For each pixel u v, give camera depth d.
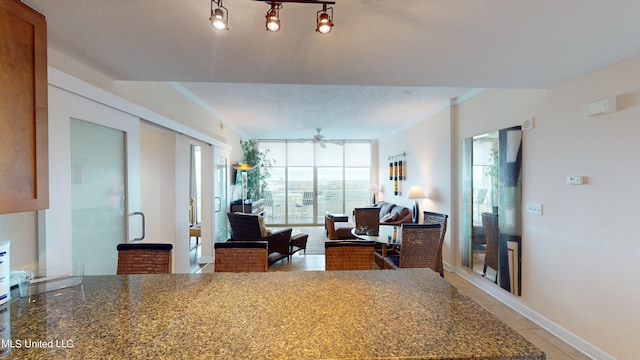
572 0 1.25
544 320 2.59
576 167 2.29
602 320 2.10
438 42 1.66
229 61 1.92
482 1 1.26
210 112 4.74
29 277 1.31
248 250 1.96
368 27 1.49
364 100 4.18
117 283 1.42
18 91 1.20
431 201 4.80
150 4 1.27
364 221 4.96
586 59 1.91
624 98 1.94
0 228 1.47
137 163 2.57
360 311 1.13
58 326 1.00
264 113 5.01
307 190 8.55
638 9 1.31
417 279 1.51
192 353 0.85
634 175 1.89
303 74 2.18
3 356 0.83
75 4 1.26
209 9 1.31
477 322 1.04
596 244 2.14
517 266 2.90
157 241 4.20
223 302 1.21
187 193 3.94
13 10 1.17
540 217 2.64
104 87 2.16
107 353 0.85
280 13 1.35
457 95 3.93
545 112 2.58
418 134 5.38
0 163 1.13
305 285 1.41
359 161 8.66
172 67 2.02
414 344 0.90
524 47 1.73
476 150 3.61
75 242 1.91
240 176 6.70
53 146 1.69
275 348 0.88
